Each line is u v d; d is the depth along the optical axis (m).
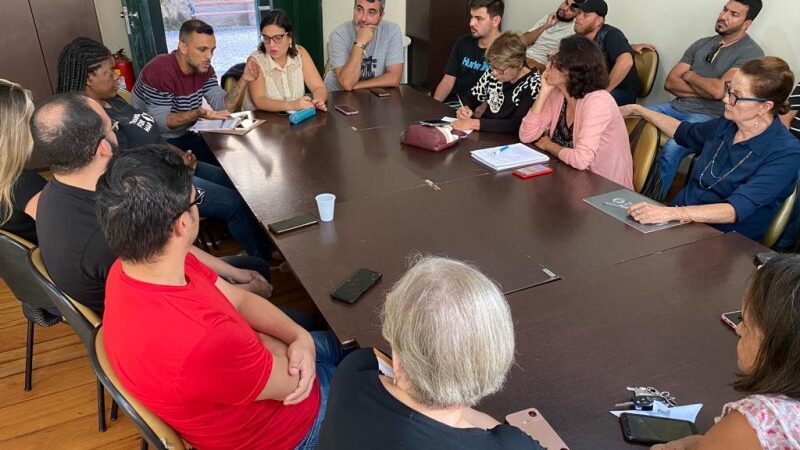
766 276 0.84
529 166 2.30
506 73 2.78
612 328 1.29
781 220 1.96
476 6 3.14
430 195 2.04
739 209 1.89
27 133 1.72
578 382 1.13
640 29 4.10
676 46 3.86
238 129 2.73
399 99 3.35
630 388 1.11
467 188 2.10
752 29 3.39
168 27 4.77
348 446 0.79
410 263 1.57
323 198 1.82
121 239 1.01
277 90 3.20
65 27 3.71
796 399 0.81
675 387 1.11
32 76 3.73
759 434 0.81
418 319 0.73
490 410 1.06
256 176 2.22
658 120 2.54
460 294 0.74
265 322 1.44
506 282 1.48
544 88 2.52
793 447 0.79
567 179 2.18
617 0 4.20
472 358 0.72
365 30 3.41
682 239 1.70
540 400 1.08
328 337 1.60
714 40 3.47
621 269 1.54
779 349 0.80
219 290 1.32
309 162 2.36
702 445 0.88
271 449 1.24
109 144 1.45
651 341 1.25
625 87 3.76
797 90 2.97
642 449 0.98
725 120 2.17
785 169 1.93
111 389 1.09
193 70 3.01
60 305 1.39
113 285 1.11
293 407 1.27
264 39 3.11
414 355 0.73
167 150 1.12
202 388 1.03
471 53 3.38
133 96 3.02
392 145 2.57
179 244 1.07
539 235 1.73
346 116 3.02
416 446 0.74
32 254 1.51
